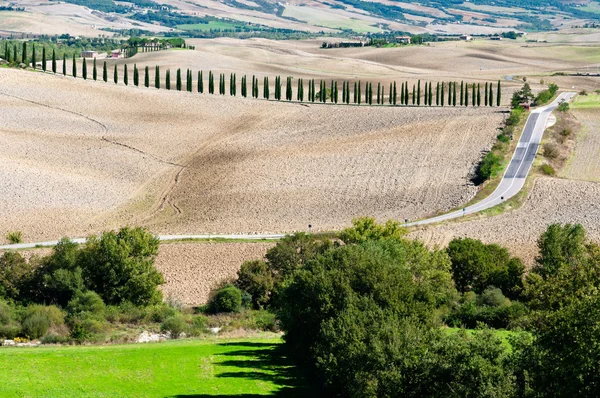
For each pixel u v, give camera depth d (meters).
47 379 104.12
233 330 149.88
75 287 159.75
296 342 120.00
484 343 91.81
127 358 118.25
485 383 88.38
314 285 115.19
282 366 118.25
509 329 145.25
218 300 166.12
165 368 114.12
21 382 101.62
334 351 103.62
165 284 187.00
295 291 120.19
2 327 139.50
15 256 165.75
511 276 177.25
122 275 163.62
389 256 126.88
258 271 175.38
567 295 105.06
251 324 155.00
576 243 172.62
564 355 85.75
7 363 110.19
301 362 119.62
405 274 119.19
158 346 129.50
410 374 96.44
